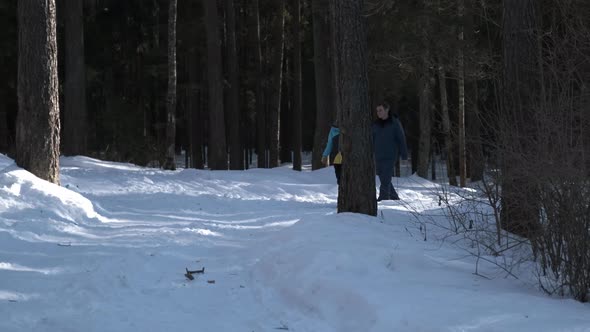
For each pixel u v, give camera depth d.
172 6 21.08
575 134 5.05
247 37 33.88
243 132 36.44
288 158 42.34
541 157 5.04
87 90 33.88
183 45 30.78
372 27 19.97
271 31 33.41
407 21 19.50
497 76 7.04
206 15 25.44
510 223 5.99
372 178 8.38
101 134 28.38
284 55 35.59
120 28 32.81
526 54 7.33
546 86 5.86
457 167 28.66
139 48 33.50
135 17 32.84
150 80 35.62
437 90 28.61
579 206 4.89
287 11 31.92
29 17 10.15
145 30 33.53
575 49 5.48
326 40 23.02
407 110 34.84
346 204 8.36
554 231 5.15
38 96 10.16
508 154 5.54
